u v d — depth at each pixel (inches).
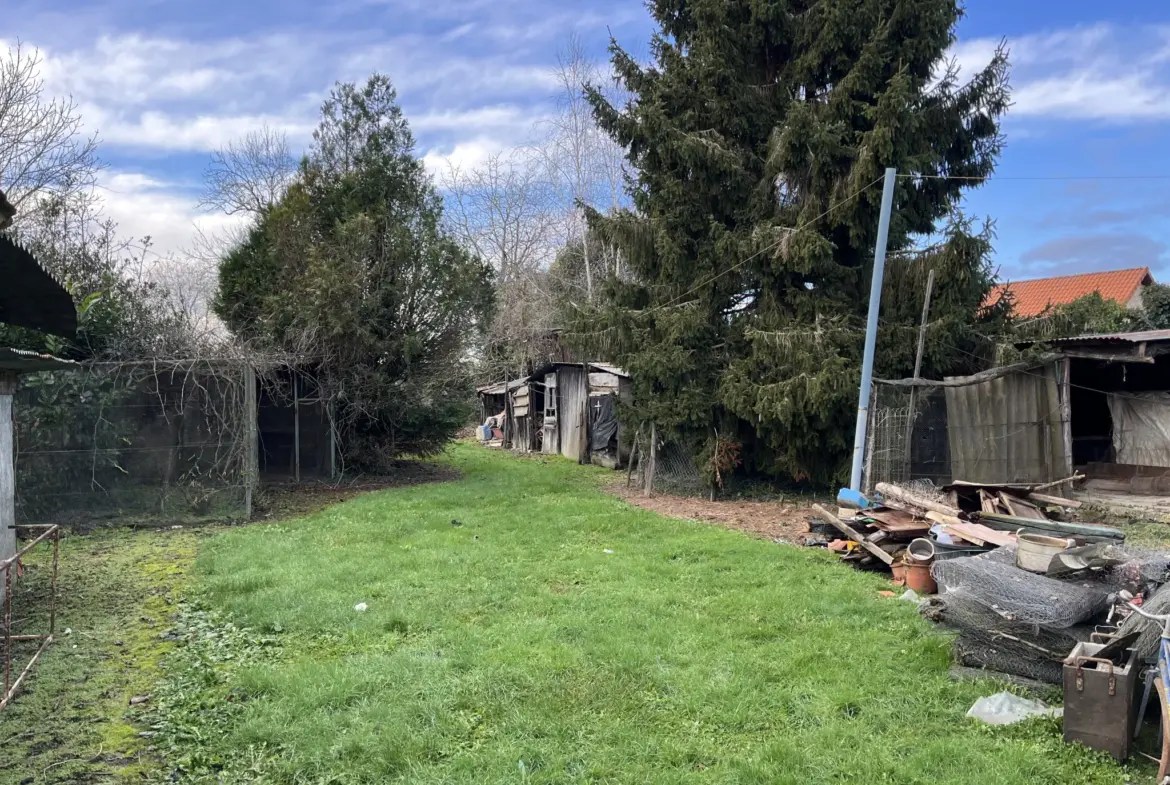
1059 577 200.1
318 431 599.5
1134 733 153.3
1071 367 565.3
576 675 185.6
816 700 174.2
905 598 254.7
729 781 139.1
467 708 169.8
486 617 235.3
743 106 504.1
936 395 459.8
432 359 642.8
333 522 403.2
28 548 196.9
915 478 450.6
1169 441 486.0
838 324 461.1
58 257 483.5
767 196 499.8
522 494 510.6
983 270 454.3
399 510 441.1
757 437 517.3
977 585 194.5
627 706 169.9
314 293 543.8
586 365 771.4
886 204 401.4
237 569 295.3
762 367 482.0
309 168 647.8
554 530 378.0
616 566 299.3
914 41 462.9
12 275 213.3
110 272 494.6
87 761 148.9
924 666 193.6
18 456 388.5
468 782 137.3
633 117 527.5
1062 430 441.1
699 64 500.7
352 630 221.9
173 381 426.3
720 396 486.3
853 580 280.1
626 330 528.7
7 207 171.6
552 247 1294.3
